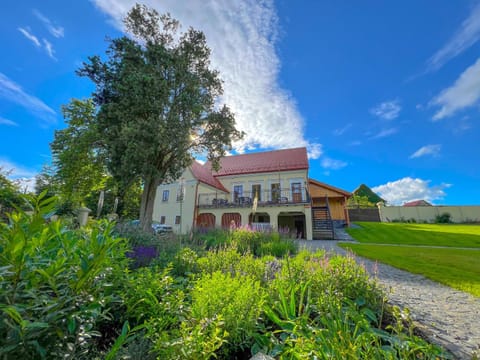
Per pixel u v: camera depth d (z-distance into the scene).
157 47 11.08
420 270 5.06
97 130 11.30
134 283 2.16
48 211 1.10
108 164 10.49
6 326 0.98
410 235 13.98
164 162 12.14
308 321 2.16
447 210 23.81
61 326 1.15
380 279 4.34
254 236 7.87
